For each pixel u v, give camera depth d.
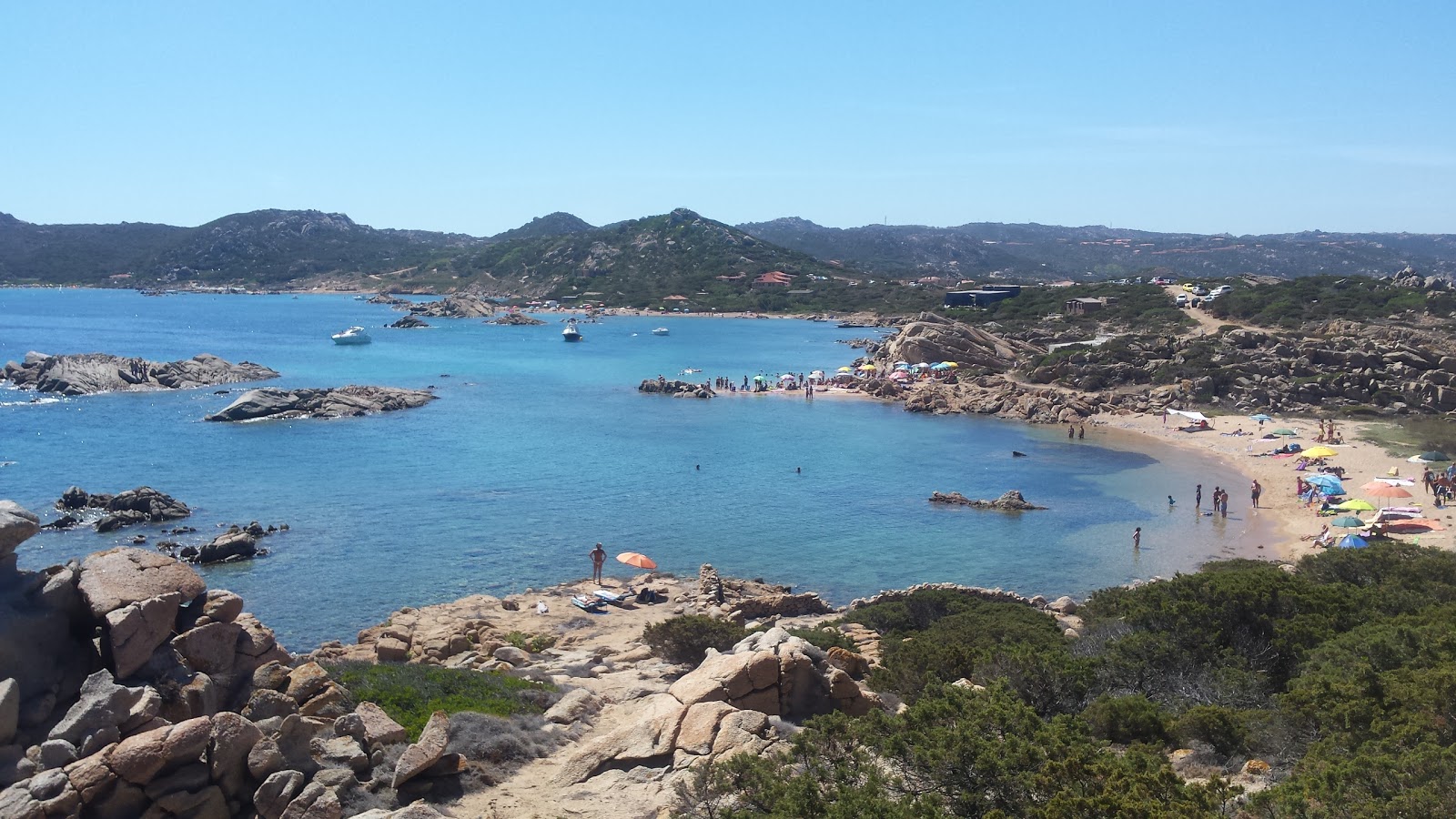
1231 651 27.88
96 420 93.94
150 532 56.84
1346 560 41.00
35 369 115.38
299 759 17.61
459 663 31.94
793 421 104.94
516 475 74.62
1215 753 20.98
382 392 110.06
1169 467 82.38
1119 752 20.33
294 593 46.84
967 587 47.56
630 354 177.00
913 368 140.88
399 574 50.12
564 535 58.47
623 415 107.12
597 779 18.91
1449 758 16.00
